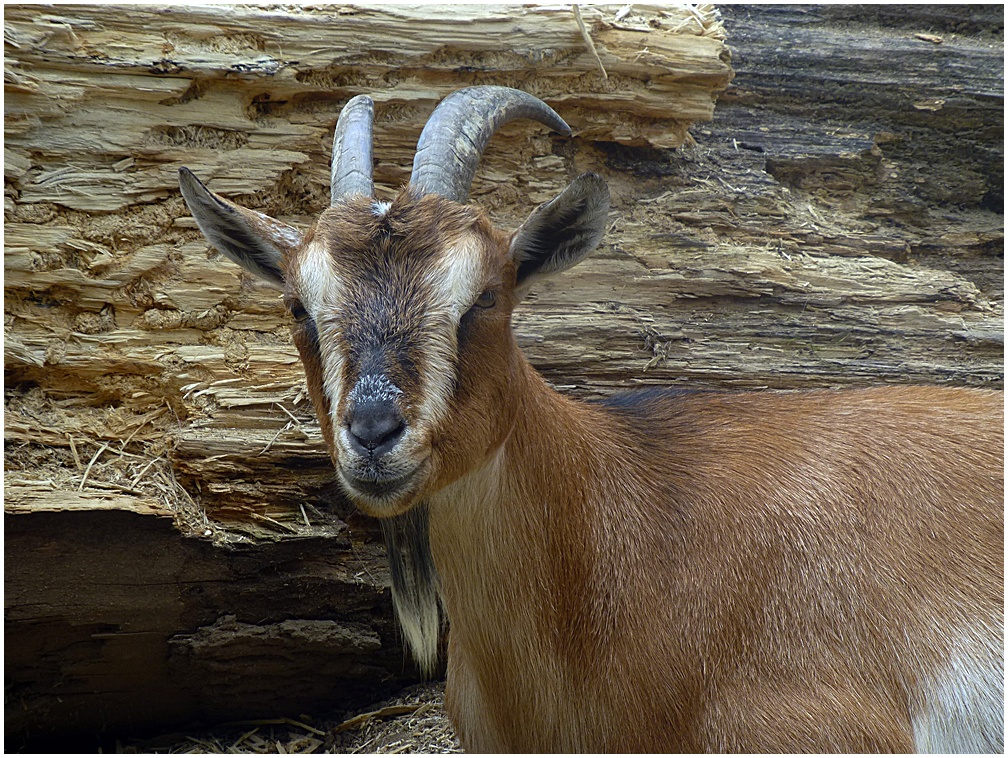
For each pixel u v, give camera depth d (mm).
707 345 9930
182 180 6535
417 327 5648
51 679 8781
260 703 9492
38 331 8836
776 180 11453
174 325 9039
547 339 9586
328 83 9438
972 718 6559
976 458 7387
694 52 9914
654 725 6598
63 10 8719
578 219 6492
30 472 8445
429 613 7461
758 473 7148
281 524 8773
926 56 11867
